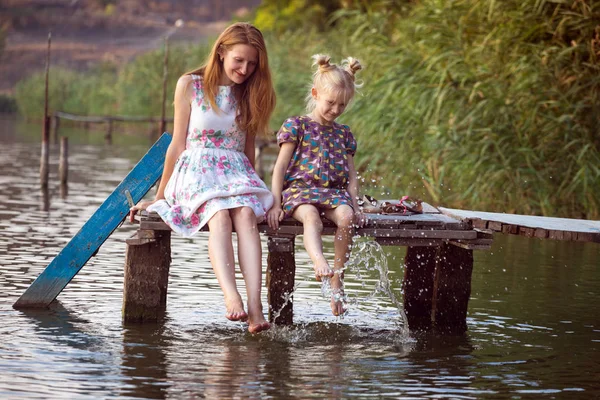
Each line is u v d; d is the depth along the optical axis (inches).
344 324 254.1
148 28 2938.0
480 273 338.6
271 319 255.3
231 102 247.0
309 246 235.5
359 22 660.7
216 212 232.7
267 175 710.5
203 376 198.5
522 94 496.7
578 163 474.9
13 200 527.5
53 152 928.3
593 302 292.0
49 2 3041.3
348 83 252.5
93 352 215.0
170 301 273.7
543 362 220.2
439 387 196.7
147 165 268.8
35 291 262.8
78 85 1643.7
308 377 200.4
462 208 505.0
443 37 533.0
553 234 250.8
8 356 209.2
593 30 493.4
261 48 245.9
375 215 256.1
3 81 2432.3
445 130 506.6
